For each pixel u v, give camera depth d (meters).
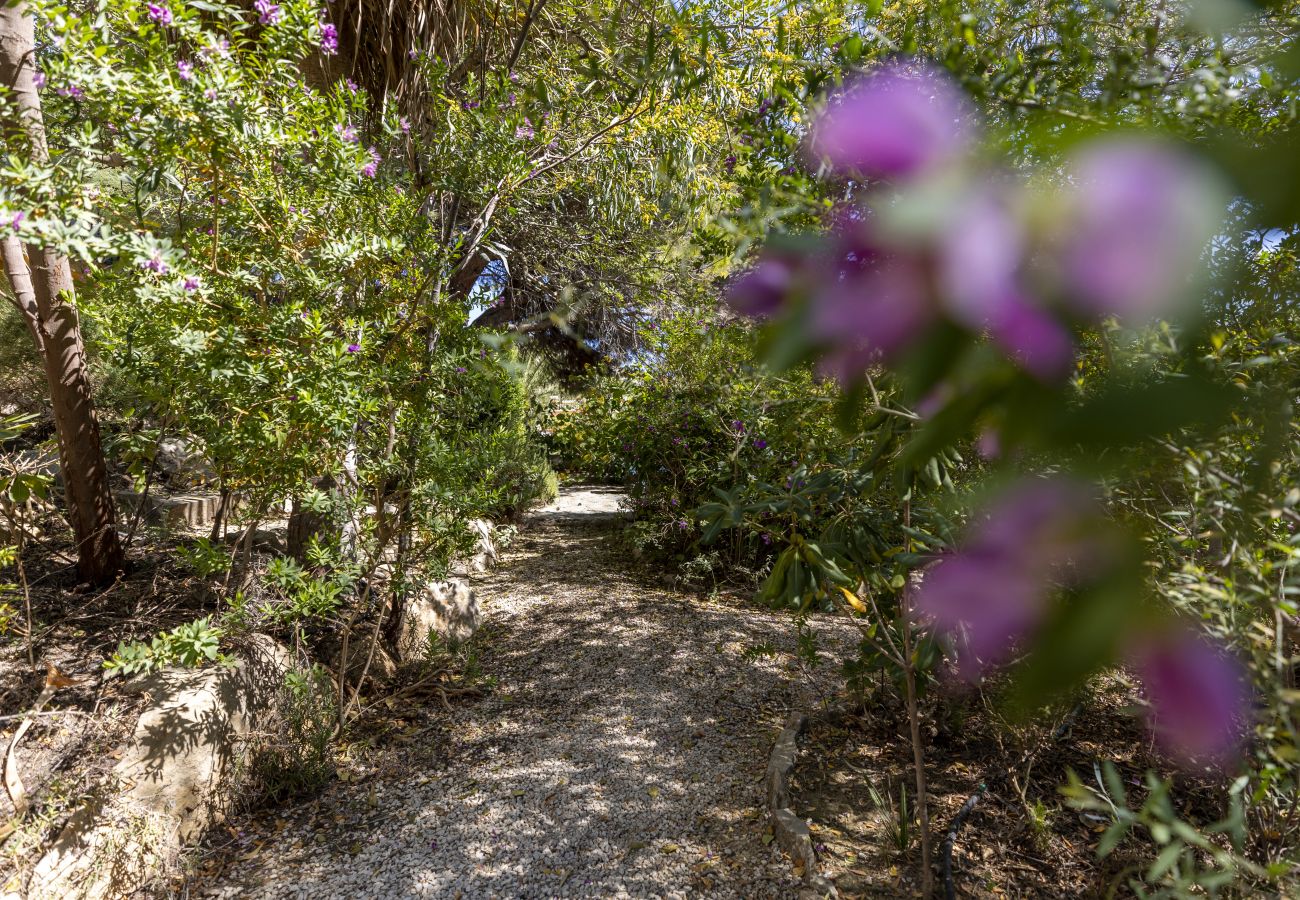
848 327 0.19
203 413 2.55
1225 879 0.78
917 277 0.18
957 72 0.44
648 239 5.25
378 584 3.09
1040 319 0.17
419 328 3.03
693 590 4.80
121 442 3.09
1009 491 0.20
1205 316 0.18
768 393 1.98
